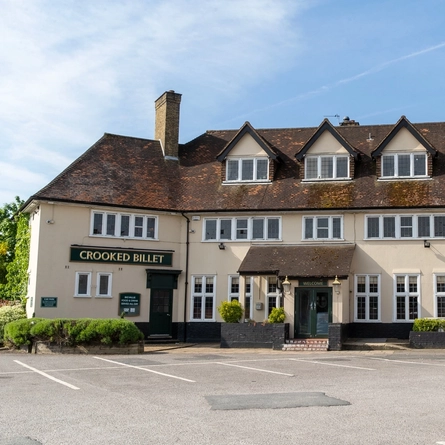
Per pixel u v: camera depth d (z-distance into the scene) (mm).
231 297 30156
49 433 9305
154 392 13297
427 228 28516
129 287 29812
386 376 15875
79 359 21438
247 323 27172
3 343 27734
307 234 29719
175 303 30625
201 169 33188
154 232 30688
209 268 30547
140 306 29875
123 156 32656
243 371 17312
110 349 24078
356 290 28859
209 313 30375
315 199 29797
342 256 28141
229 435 9055
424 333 25656
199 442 8641
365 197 29344
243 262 28781
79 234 29188
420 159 29797
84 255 29094
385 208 28672
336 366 18531
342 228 29375
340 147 30672
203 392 13273
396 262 28625
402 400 12023
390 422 9930
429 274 28203
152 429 9508
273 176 31312
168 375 16422
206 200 31109
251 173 31641
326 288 27750
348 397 12422
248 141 31766
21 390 13680
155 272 30156
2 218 44688
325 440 8734
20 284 32719
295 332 27672
